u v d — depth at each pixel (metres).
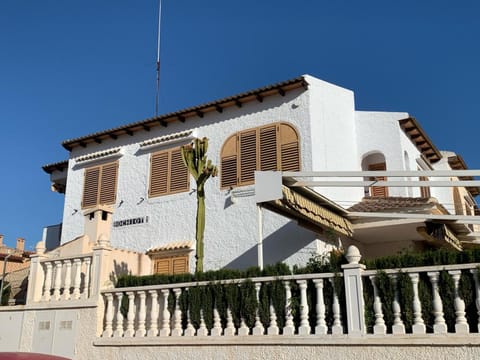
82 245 16.08
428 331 8.23
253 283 9.75
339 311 8.84
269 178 11.30
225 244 16.33
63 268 12.77
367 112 18.08
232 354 9.53
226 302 9.96
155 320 10.73
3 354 5.66
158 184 18.61
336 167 16.45
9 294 16.67
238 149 17.06
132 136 19.94
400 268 8.55
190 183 17.81
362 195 17.11
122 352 10.88
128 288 11.26
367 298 8.74
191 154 12.55
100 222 18.23
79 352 11.50
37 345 12.26
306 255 14.64
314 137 15.84
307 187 12.15
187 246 16.80
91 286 11.93
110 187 19.88
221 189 16.97
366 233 15.67
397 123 17.59
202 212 11.99
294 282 9.42
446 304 8.16
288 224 15.27
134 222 18.69
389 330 8.52
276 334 9.23
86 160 20.78
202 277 10.48
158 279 11.06
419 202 14.71
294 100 16.39
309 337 8.86
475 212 26.30
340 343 8.58
